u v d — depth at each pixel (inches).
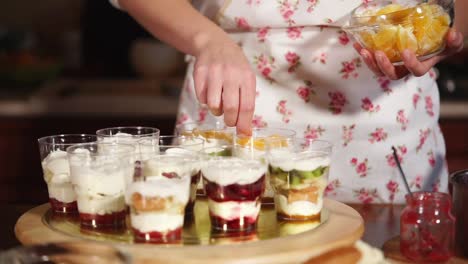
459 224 45.0
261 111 58.9
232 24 58.0
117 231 45.1
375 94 57.7
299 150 47.3
